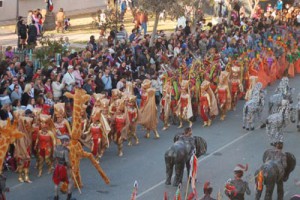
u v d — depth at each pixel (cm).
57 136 2328
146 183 2338
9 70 2806
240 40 4053
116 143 2586
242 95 3459
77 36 4359
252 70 3572
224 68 3425
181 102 2939
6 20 4672
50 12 4622
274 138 2767
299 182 2252
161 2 3909
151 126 2791
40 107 2530
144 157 2603
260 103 3022
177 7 4019
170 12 3991
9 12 4684
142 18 4416
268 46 4122
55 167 2123
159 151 2680
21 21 3606
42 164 2350
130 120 2656
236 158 2630
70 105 2667
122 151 2662
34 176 2361
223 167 2520
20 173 2294
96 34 4456
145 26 4431
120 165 2509
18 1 4625
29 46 3406
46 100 2647
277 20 4928
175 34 3906
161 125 3048
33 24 3669
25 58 3070
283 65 3997
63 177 2119
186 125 3047
